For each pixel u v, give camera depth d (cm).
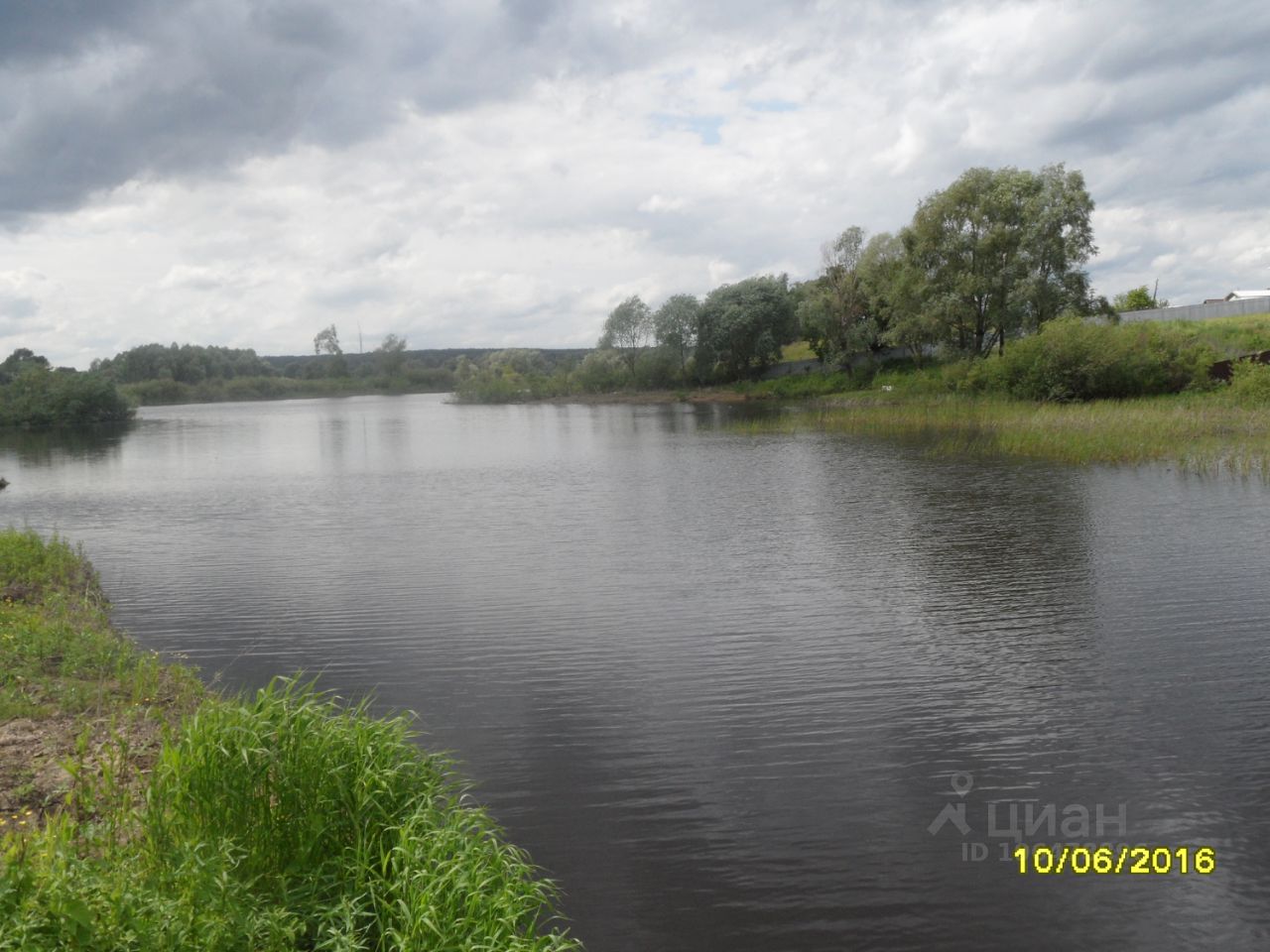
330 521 2331
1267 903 643
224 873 503
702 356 8738
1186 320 5534
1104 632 1234
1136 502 2202
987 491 2455
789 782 826
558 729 951
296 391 13700
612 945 604
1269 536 1775
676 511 2333
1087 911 635
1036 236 5534
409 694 1056
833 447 3769
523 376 11681
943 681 1067
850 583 1530
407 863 546
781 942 607
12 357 11912
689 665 1142
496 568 1709
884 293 6669
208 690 1034
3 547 1727
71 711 897
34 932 416
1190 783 811
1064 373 4750
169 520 2405
